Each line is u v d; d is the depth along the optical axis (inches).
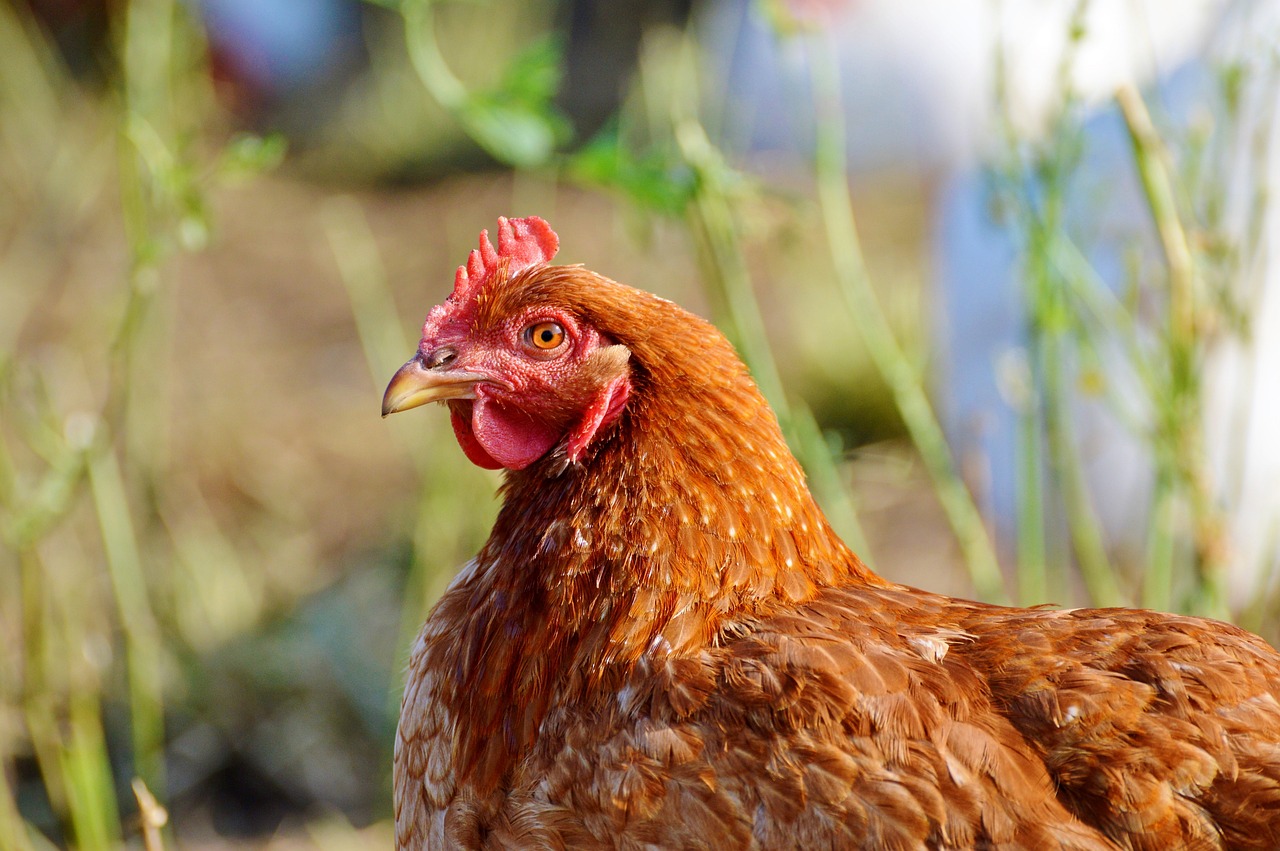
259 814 241.9
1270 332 207.8
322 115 555.2
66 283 399.2
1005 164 177.3
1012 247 211.9
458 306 132.1
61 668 229.3
